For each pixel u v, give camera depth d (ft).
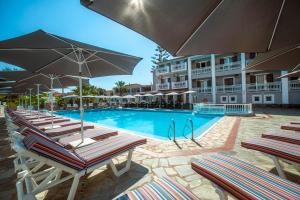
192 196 5.53
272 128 26.89
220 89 83.05
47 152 7.52
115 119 61.82
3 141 20.88
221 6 6.53
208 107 56.13
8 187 10.11
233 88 79.15
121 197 5.55
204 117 53.88
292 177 10.31
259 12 6.87
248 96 75.41
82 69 17.03
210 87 85.92
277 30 7.93
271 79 71.87
